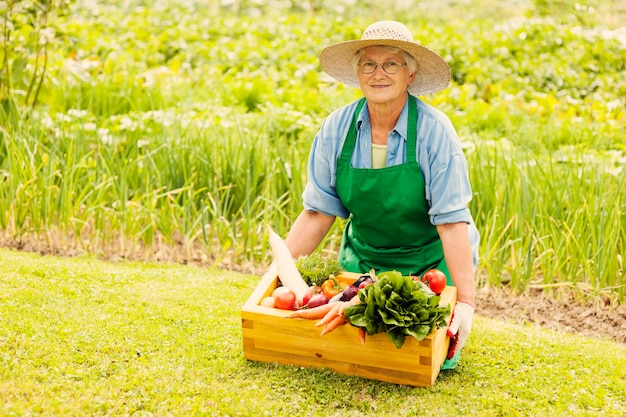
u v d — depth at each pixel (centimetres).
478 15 1196
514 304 462
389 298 319
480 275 484
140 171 536
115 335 372
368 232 378
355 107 359
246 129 607
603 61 908
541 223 471
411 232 369
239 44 941
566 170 525
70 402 311
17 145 532
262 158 545
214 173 529
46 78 641
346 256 398
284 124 627
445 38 967
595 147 612
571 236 465
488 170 496
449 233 348
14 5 585
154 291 433
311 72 835
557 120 684
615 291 450
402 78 338
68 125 571
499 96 782
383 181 351
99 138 538
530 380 349
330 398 327
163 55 909
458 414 318
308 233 386
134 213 512
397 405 323
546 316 448
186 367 348
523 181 478
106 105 658
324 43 977
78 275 439
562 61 900
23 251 495
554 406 327
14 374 327
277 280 373
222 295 436
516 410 322
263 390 330
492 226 466
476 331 399
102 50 878
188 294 433
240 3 1182
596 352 380
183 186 533
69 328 373
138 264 491
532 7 1172
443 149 342
